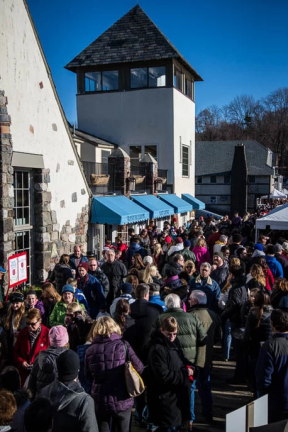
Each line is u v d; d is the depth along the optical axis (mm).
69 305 5477
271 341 4043
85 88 22203
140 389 4070
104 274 7941
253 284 6777
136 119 21391
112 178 15172
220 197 53719
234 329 6336
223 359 7504
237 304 6254
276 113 98875
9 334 5465
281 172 92688
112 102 21719
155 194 18938
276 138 96750
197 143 58219
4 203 8750
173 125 20859
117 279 8688
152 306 5469
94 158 18953
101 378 4094
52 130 10859
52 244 10805
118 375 4098
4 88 8883
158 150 21250
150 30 21344
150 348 4387
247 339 5312
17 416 3357
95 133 22094
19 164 9406
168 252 10297
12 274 8094
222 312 6660
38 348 5094
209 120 104125
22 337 5176
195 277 7688
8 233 8867
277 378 3955
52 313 6125
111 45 21594
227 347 7363
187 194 23625
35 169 10352
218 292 7055
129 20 22078
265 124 98562
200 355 5105
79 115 22328
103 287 7844
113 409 4047
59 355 3732
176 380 4234
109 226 14781
